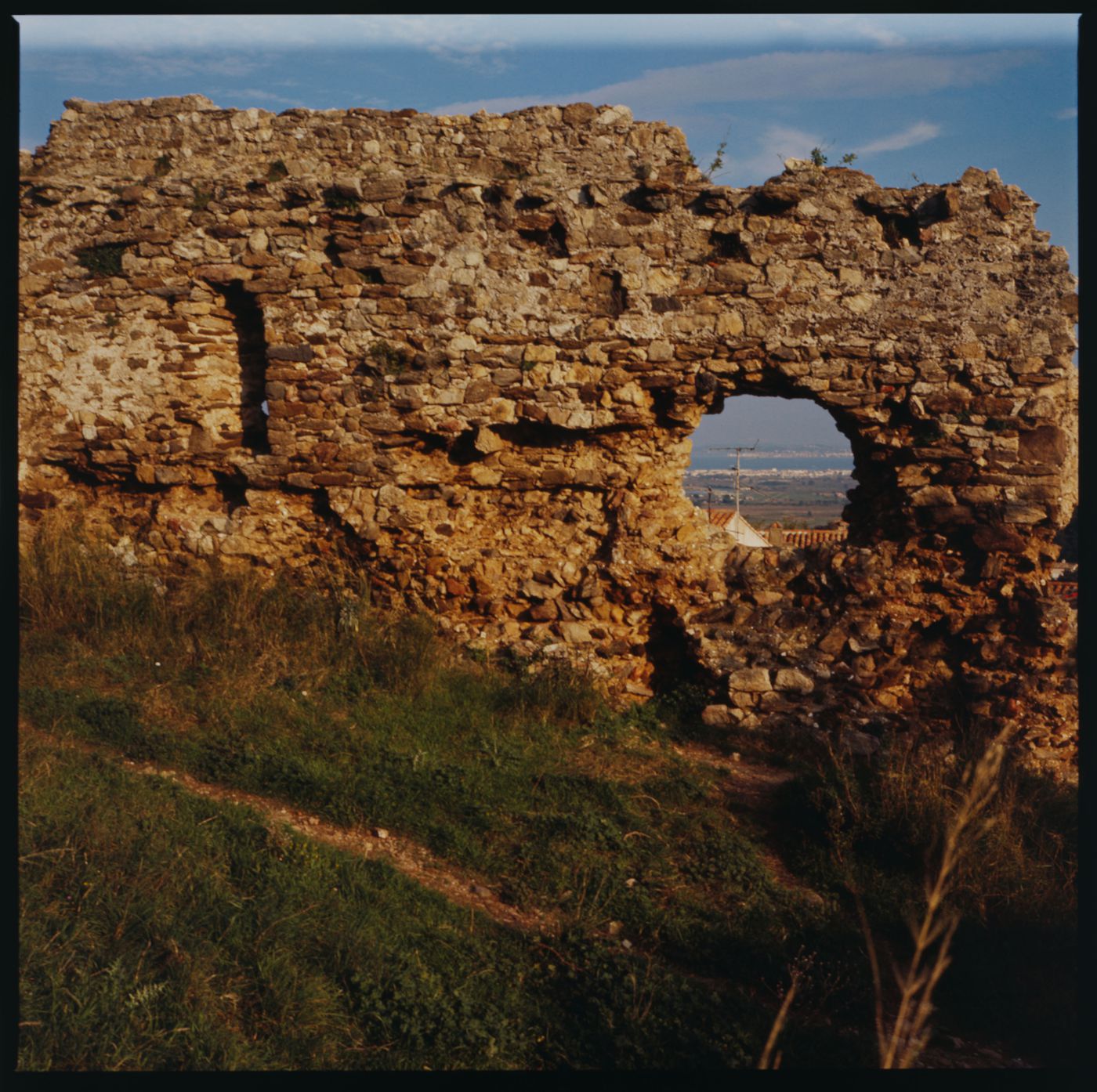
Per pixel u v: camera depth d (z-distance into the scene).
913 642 6.86
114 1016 3.04
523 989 3.51
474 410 6.93
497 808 4.76
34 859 3.70
